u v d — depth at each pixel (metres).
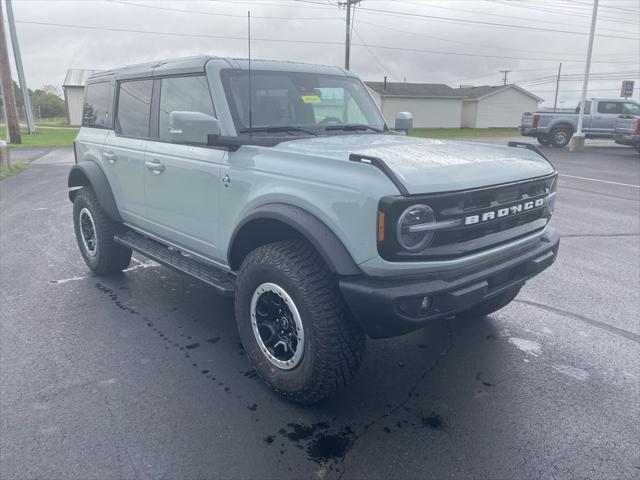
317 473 2.76
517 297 5.21
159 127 4.48
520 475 2.76
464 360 3.97
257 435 3.07
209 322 4.61
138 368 3.81
